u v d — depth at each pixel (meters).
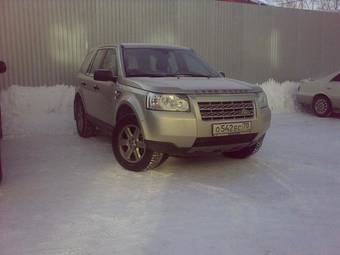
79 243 3.74
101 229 4.04
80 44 10.02
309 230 4.04
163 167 6.12
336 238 3.87
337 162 6.55
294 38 13.91
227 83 6.02
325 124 10.33
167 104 5.30
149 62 6.66
